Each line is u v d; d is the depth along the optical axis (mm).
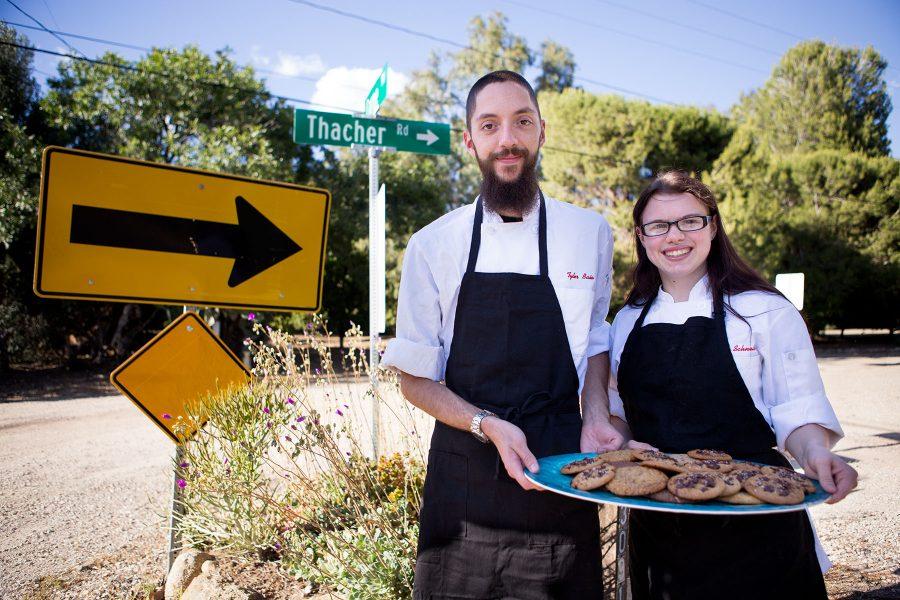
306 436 2918
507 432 1571
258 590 2787
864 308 28047
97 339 17031
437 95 36000
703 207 1812
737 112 43031
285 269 3225
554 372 1792
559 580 1665
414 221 19875
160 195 2916
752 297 1748
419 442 3156
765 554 1567
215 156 13289
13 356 15930
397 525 2967
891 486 5004
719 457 1586
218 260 3059
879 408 9609
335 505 3143
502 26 36000
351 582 2648
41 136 15102
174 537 3230
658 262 1847
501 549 1696
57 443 7402
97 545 3871
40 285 2660
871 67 36156
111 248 2814
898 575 3021
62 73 14727
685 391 1761
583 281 1846
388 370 3209
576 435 1765
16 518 4445
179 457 3102
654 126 20219
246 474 3059
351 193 18391
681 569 1651
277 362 3422
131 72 13992
